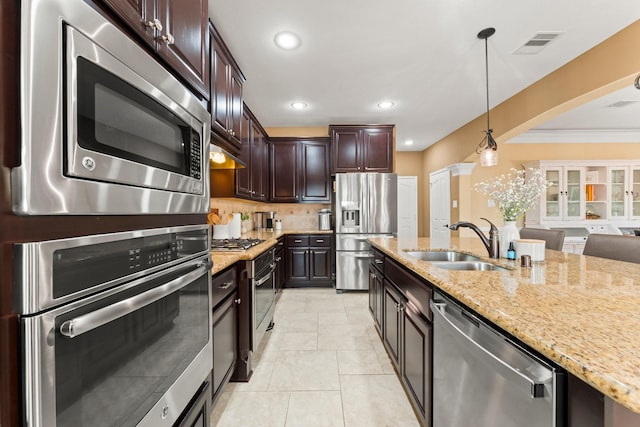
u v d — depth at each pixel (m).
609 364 0.51
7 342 0.47
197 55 1.21
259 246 2.26
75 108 0.54
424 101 3.43
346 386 1.79
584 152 4.95
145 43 0.86
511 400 0.74
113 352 0.67
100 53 0.61
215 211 2.79
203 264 1.11
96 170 0.59
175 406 0.91
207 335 1.19
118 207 0.66
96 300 0.60
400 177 6.32
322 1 1.79
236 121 2.26
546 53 2.42
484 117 3.88
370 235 3.84
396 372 1.90
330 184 4.20
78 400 0.57
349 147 4.02
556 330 0.65
